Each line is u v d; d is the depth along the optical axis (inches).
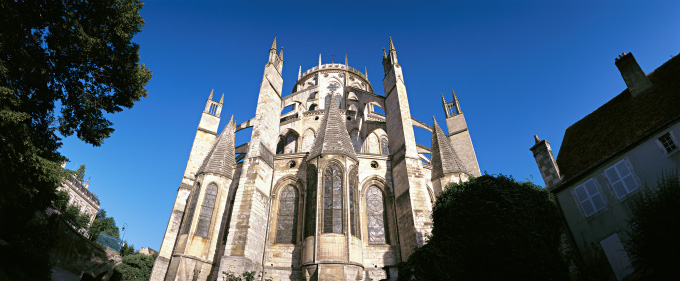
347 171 1205.7
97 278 1596.9
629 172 724.0
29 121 698.2
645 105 784.9
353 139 1731.1
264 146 1327.5
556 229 813.2
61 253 1428.4
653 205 600.7
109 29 789.2
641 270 623.8
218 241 1214.9
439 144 1389.0
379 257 1159.6
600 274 716.7
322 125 1355.8
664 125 685.9
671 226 561.3
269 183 1290.6
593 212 765.9
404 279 930.7
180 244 1135.6
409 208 1168.8
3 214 894.4
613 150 772.6
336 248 1058.1
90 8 768.3
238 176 1350.9
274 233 1221.7
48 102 754.2
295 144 1723.7
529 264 741.3
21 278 840.9
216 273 1151.0
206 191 1242.6
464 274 805.2
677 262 542.9
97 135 808.9
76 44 742.5
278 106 1518.2
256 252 1119.6
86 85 798.5
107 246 2325.3
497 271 762.8
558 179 858.1
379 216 1256.2
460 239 847.7
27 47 703.7
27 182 699.4
